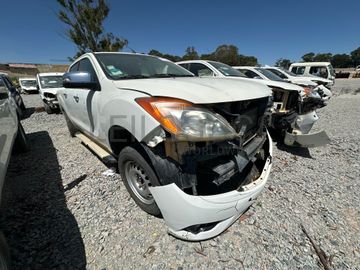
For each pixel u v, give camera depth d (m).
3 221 2.12
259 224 2.11
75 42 10.78
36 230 2.02
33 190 2.66
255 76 6.30
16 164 3.41
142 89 1.88
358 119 6.43
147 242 1.88
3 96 2.72
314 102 3.69
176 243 1.87
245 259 1.74
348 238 1.96
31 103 11.52
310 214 2.26
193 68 6.00
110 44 11.16
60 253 1.78
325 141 3.39
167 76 2.75
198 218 1.63
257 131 2.27
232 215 1.77
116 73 2.48
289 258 1.76
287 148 4.06
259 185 1.93
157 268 1.66
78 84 2.39
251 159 2.03
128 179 2.30
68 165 3.34
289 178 2.97
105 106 2.23
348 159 3.61
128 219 2.15
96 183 2.79
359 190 2.70
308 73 13.64
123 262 1.71
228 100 1.70
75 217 2.19
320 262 1.73
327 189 2.72
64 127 5.77
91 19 10.34
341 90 14.46
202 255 1.77
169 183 1.66
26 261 1.71
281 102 3.98
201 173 1.74
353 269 1.68
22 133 3.75
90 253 1.78
